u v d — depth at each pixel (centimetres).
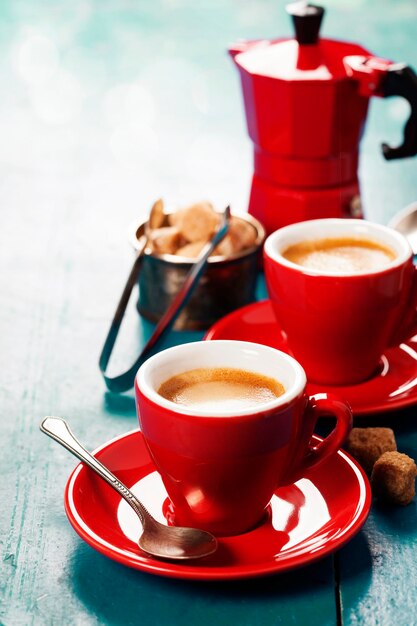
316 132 79
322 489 60
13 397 72
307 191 82
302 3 81
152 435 57
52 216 97
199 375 60
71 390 73
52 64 152
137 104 132
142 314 81
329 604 56
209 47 159
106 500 60
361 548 60
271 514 60
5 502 63
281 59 80
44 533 61
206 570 54
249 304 79
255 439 56
